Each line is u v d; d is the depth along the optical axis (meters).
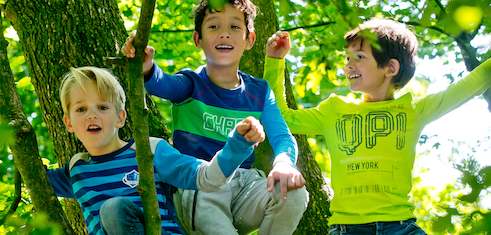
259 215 3.73
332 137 4.27
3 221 2.93
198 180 3.38
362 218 4.06
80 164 3.62
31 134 3.44
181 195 3.78
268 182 3.47
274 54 4.27
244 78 4.07
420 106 4.25
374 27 4.20
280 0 2.85
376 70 4.21
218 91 3.95
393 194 4.11
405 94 4.28
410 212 4.12
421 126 4.27
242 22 4.00
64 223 3.41
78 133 3.57
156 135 4.50
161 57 9.98
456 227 3.20
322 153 9.96
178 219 3.81
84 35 4.63
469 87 4.19
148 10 2.89
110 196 3.54
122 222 3.23
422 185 9.91
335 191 4.20
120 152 3.62
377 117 4.23
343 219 4.11
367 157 4.16
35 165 3.43
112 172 3.58
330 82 8.83
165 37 9.91
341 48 3.26
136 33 2.98
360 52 4.20
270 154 5.40
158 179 3.56
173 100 3.89
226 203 3.75
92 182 3.57
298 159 5.67
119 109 3.62
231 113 3.91
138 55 3.03
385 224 4.04
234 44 3.97
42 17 4.66
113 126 3.59
